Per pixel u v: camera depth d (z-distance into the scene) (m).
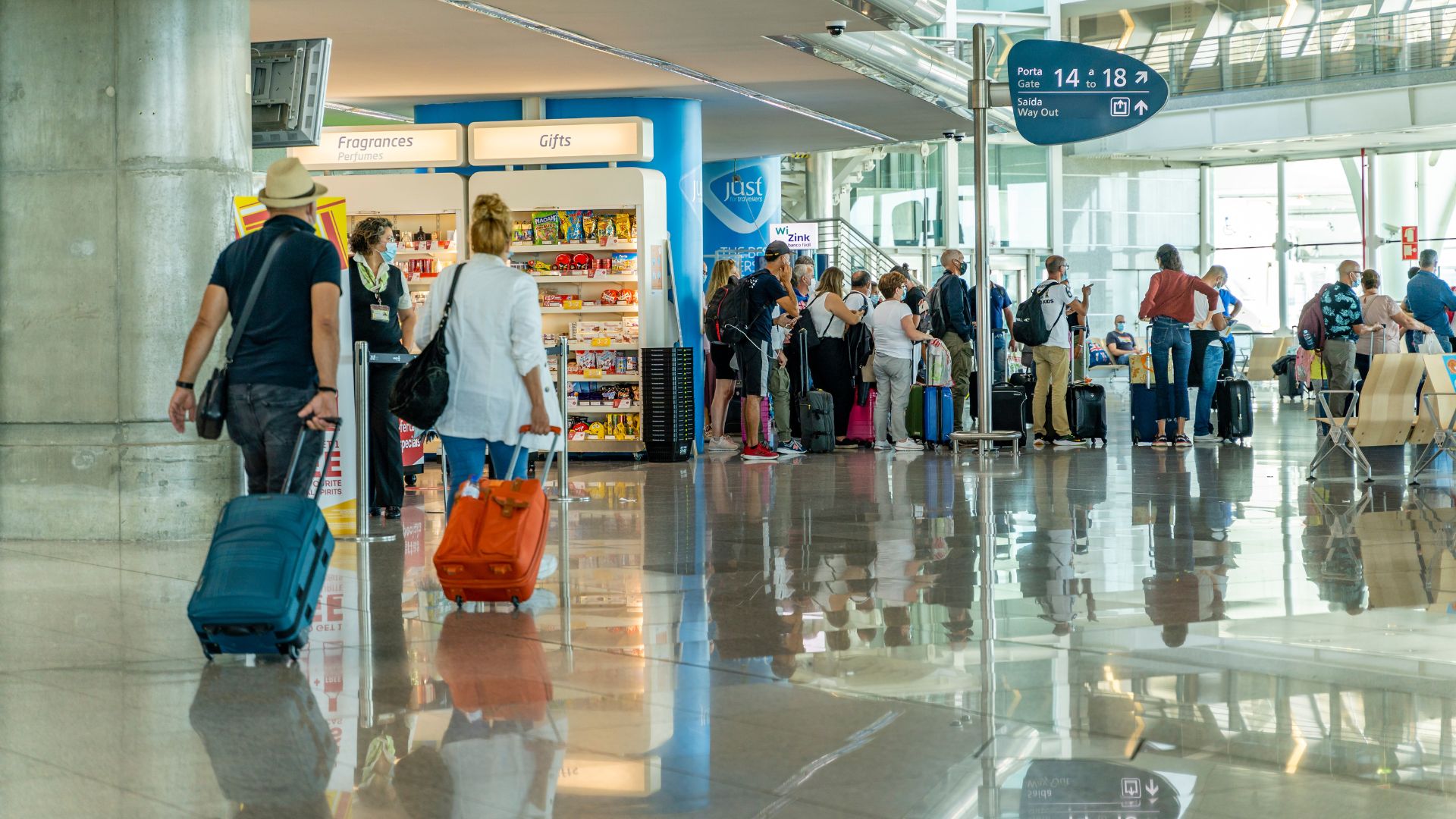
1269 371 22.12
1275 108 26.28
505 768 3.13
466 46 11.41
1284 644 4.36
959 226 27.62
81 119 7.02
